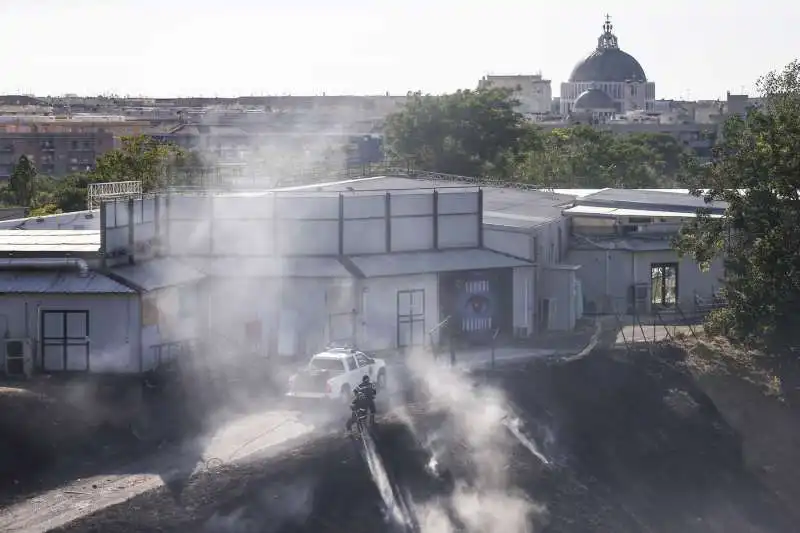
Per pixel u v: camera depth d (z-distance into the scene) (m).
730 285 69.69
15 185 153.75
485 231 69.94
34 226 71.12
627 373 63.84
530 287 69.19
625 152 176.12
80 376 52.78
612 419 60.09
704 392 64.69
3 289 53.12
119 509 40.72
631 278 77.88
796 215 68.56
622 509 55.50
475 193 69.25
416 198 66.94
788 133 68.12
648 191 95.25
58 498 41.44
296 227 64.12
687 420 62.81
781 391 65.88
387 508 47.16
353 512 46.16
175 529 40.97
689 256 79.00
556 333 70.75
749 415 65.19
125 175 120.25
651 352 66.25
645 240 79.56
